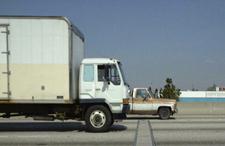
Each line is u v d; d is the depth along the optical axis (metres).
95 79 18.38
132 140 15.38
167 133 17.59
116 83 18.31
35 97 17.69
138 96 29.38
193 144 14.20
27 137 16.44
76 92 18.42
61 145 14.30
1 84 17.66
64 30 17.64
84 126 21.14
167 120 26.39
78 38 19.39
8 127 20.89
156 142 14.74
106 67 18.38
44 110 18.25
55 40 17.67
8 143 14.80
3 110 18.12
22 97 17.69
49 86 17.67
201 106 38.16
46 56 17.69
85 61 18.47
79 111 18.36
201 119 27.03
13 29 17.64
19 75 17.67
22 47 17.66
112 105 18.28
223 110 38.09
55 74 17.69
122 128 20.22
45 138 16.09
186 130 18.84
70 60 17.70
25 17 17.64
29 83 17.67
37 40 17.67
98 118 18.25
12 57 17.64
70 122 23.94
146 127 20.69
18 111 18.12
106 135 17.02
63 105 18.30
